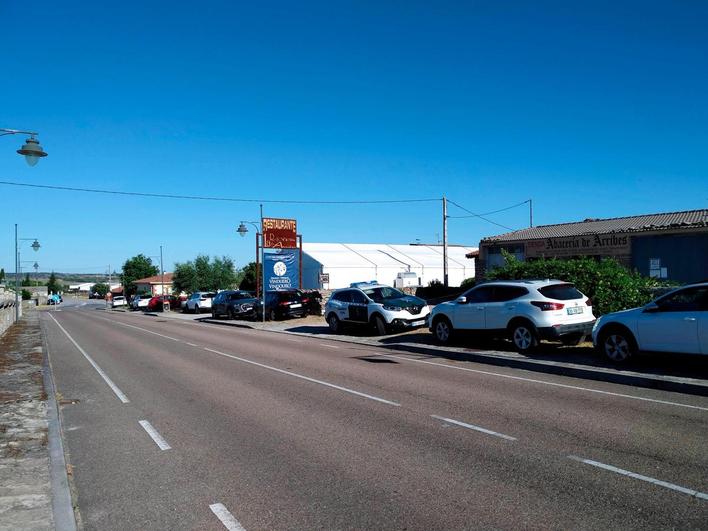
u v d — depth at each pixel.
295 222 30.38
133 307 60.25
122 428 7.52
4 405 8.88
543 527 4.16
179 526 4.40
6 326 27.77
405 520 4.36
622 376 9.71
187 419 7.86
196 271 58.19
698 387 8.66
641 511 4.40
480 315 13.81
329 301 20.88
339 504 4.70
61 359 15.66
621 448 6.01
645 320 10.17
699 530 4.06
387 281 50.06
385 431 6.89
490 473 5.34
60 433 7.20
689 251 22.17
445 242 33.94
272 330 23.83
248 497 4.93
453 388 9.56
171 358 14.94
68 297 159.62
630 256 23.80
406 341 16.19
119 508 4.79
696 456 5.69
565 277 15.05
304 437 6.73
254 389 9.94
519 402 8.37
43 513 4.59
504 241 29.20
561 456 5.79
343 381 10.48
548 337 12.30
